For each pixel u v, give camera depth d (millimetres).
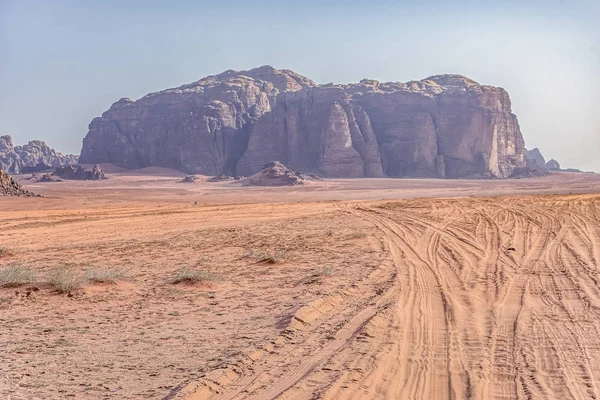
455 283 17688
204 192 178500
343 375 9508
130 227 38500
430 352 10852
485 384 9102
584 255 22047
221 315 14352
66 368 10141
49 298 16531
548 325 12633
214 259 24297
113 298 16562
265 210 51125
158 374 9750
